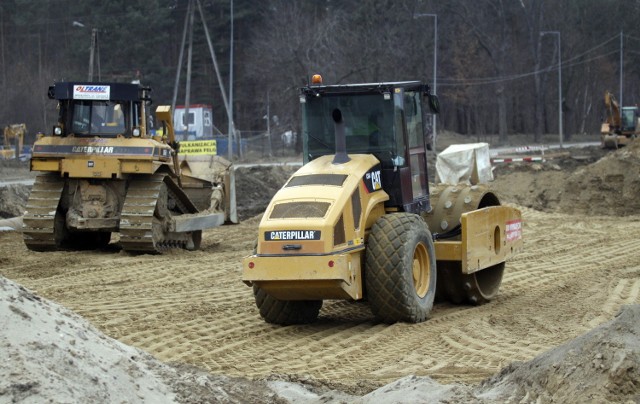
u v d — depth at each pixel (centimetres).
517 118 11481
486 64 9488
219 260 2284
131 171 2273
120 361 835
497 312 1614
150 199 2303
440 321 1511
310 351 1302
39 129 7381
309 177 1445
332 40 7638
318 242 1342
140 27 7856
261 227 1372
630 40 10544
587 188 4041
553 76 9988
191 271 2088
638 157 4025
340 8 9025
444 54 9119
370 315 1597
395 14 8019
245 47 9012
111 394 761
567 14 9850
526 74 9375
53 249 2411
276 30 7988
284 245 1355
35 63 8106
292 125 8081
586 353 879
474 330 1428
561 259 2372
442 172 4278
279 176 4950
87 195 2352
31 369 721
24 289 856
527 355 1254
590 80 10788
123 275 2019
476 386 975
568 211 4022
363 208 1434
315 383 1027
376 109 1538
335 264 1335
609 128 6988
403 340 1362
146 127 2403
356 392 1000
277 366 1199
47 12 8181
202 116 7919
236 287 1878
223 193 2720
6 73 7725
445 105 10150
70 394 719
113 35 7875
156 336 1374
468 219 1588
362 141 1541
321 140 1577
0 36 8162
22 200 3678
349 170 1445
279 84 8019
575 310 1612
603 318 1520
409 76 7912
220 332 1425
